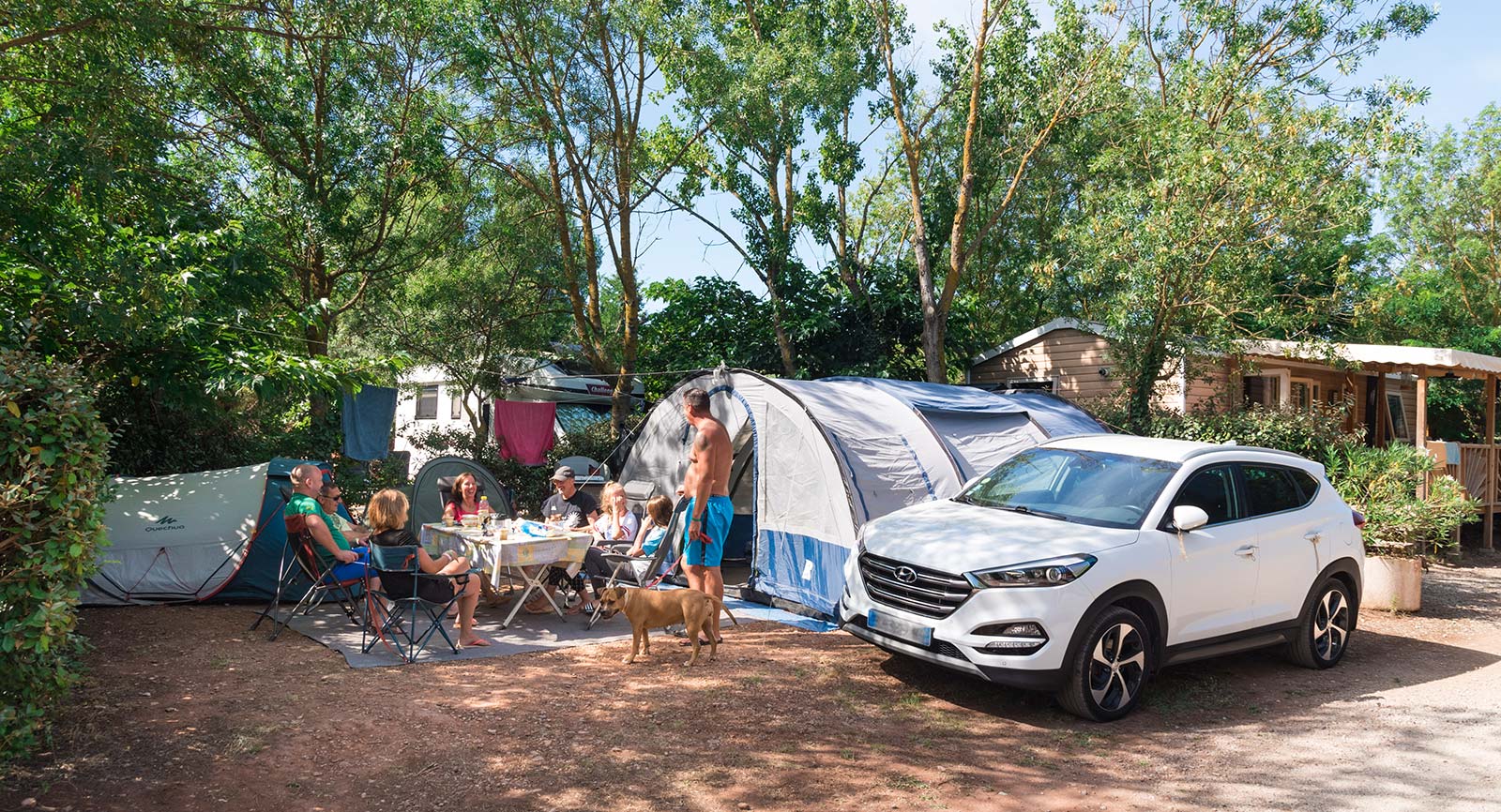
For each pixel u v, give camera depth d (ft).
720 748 16.72
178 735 16.28
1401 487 32.94
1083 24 59.06
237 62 41.39
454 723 17.57
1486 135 102.83
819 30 61.98
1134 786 15.58
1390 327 79.56
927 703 19.76
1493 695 21.36
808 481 28.60
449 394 60.75
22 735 14.23
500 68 49.57
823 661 22.80
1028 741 17.71
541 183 54.34
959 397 34.27
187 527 28.07
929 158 71.92
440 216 51.49
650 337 68.33
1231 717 19.63
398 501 22.71
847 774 15.75
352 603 25.03
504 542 23.82
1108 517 20.67
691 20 50.34
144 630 24.12
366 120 44.70
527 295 57.88
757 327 66.18
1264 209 41.63
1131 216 43.68
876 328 66.95
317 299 46.80
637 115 52.29
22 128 31.73
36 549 14.03
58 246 29.96
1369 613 31.04
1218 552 20.86
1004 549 19.12
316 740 16.39
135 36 34.47
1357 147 42.24
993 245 85.05
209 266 32.60
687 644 24.27
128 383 34.96
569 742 16.79
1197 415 45.39
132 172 33.81
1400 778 16.01
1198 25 67.31
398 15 44.06
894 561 20.21
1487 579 38.70
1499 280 100.42
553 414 52.42
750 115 55.36
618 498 31.68
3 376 13.70
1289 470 24.00
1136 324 44.16
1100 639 18.69
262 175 45.91
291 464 29.17
